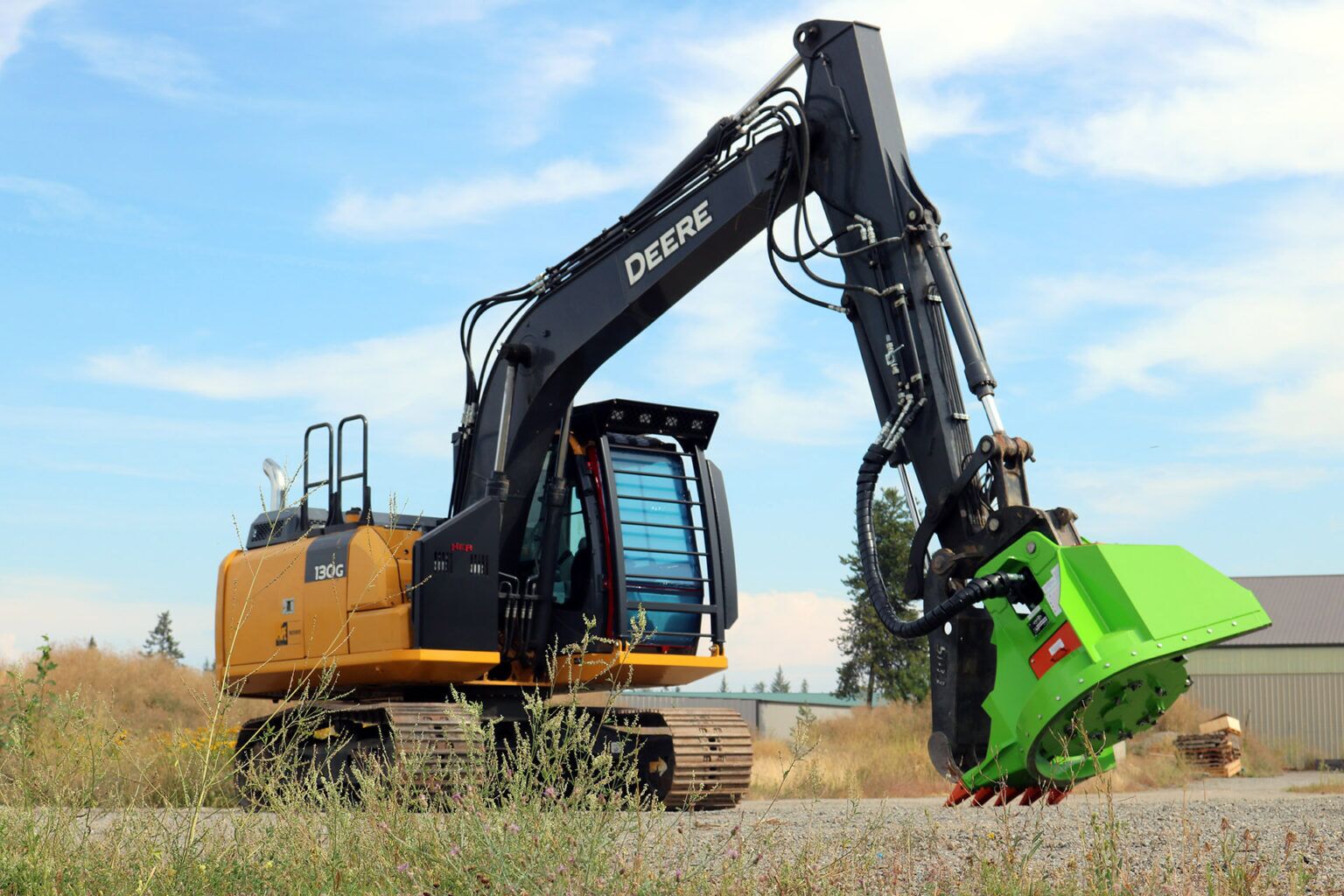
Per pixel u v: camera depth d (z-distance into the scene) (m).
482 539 11.95
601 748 11.73
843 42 9.36
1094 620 6.59
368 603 11.92
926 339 8.47
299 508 13.12
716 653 12.56
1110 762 6.80
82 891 5.10
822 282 9.05
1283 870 6.04
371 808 5.66
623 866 4.97
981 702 7.44
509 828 4.92
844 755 25.78
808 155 9.39
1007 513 7.36
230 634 13.41
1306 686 49.72
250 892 5.22
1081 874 5.69
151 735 7.90
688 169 10.89
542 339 12.08
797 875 5.36
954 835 7.38
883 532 43.22
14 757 6.01
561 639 12.48
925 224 8.69
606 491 12.22
